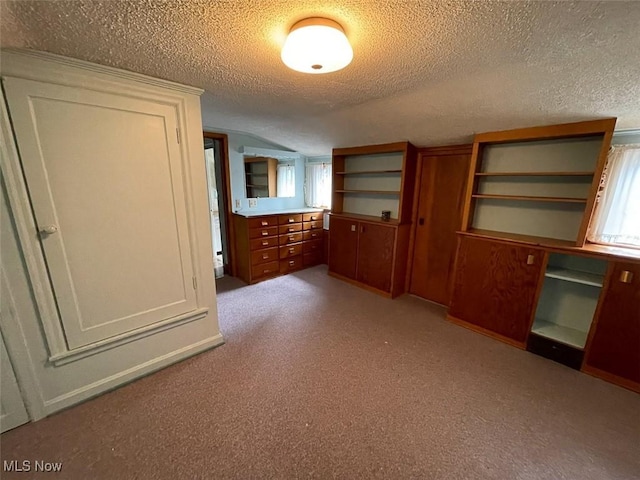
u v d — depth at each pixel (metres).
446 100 2.03
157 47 1.35
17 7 1.00
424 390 1.83
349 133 3.12
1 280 1.37
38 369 1.53
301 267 4.32
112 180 1.63
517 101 1.86
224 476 1.29
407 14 1.09
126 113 1.63
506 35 1.21
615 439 1.49
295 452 1.40
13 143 1.33
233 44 1.33
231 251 3.96
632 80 1.45
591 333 1.96
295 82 1.83
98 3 1.00
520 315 2.28
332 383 1.88
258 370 2.00
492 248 2.38
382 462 1.36
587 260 2.17
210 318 2.23
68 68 1.42
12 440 1.44
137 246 1.79
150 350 1.94
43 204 1.44
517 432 1.53
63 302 1.56
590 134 2.00
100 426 1.53
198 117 1.94
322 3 1.03
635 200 1.99
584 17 1.06
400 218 3.16
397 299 3.30
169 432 1.50
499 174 2.40
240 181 3.91
